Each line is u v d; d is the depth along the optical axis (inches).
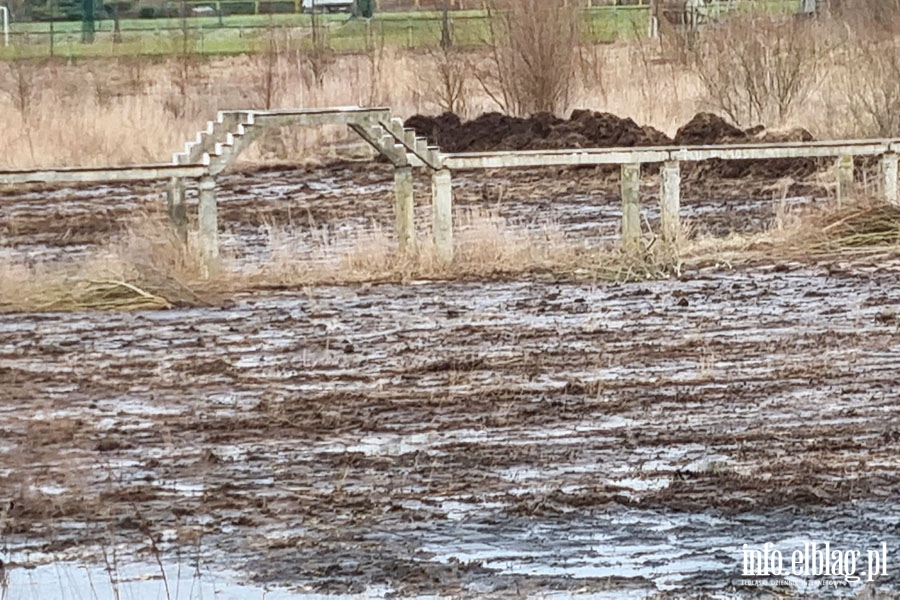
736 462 594.2
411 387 722.8
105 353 813.2
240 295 967.0
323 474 589.6
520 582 475.5
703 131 1620.3
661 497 554.3
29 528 536.1
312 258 1085.8
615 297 936.9
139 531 530.9
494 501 553.3
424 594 467.5
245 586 477.7
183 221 1060.5
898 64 1589.6
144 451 625.9
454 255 1050.1
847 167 1173.1
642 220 1263.5
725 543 508.1
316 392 717.3
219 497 564.4
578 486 568.1
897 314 866.1
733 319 866.1
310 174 1555.1
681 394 698.2
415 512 543.5
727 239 1101.1
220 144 1023.0
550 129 1622.8
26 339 851.4
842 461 592.7
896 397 688.4
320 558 500.7
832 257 1051.3
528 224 1258.0
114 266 995.9
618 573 482.3
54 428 660.1
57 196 1455.5
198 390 727.7
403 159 1058.1
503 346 807.1
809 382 717.9
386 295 956.0
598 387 711.7
